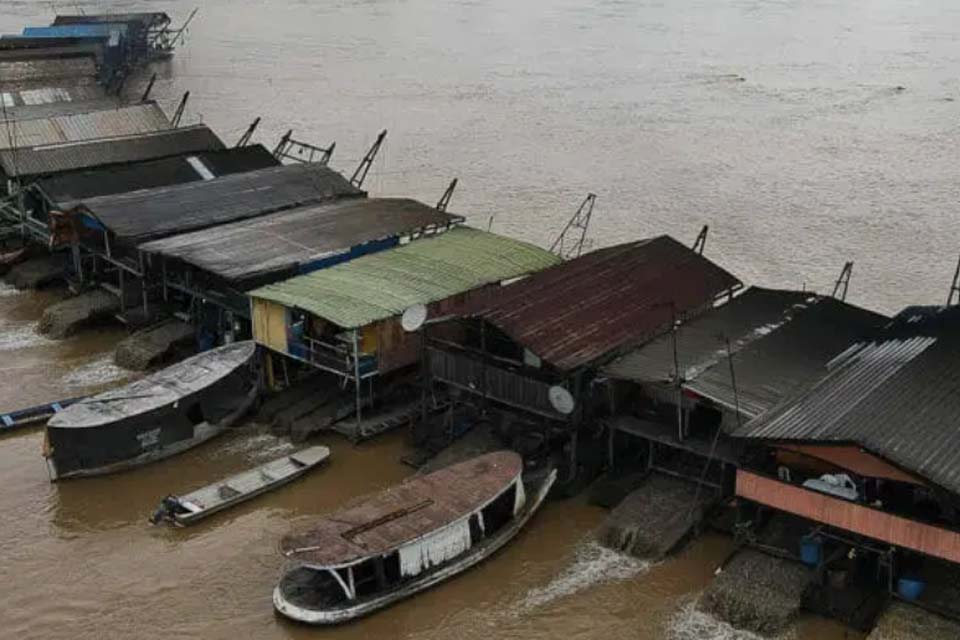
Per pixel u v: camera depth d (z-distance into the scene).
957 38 119.38
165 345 43.41
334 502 34.38
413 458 36.19
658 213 62.12
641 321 35.97
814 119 83.56
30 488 35.50
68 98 72.38
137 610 29.41
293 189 51.91
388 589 28.94
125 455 35.91
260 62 110.44
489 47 118.44
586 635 27.98
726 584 28.34
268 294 38.44
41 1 157.75
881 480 27.64
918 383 30.16
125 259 46.22
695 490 32.47
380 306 37.25
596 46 118.00
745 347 34.69
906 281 51.47
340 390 40.00
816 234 58.16
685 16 140.00
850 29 127.12
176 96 94.06
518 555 31.23
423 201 65.00
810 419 28.80
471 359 34.56
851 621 27.31
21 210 53.91
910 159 72.06
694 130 80.88
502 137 79.69
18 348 45.94
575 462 33.88
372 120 85.38
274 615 29.00
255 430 38.59
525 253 43.06
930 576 27.86
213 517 33.59
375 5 155.88
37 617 29.19
